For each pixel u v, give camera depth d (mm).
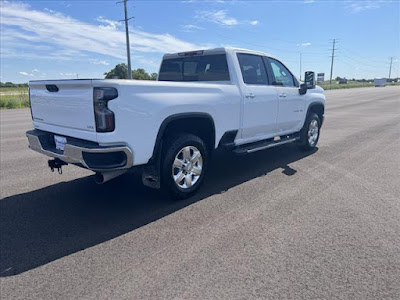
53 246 3062
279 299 2273
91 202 4180
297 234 3240
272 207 3951
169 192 4016
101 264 2746
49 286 2463
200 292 2357
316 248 2963
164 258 2820
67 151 3441
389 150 7156
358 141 8312
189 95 3973
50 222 3590
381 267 2658
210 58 5102
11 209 3955
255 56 5375
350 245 3016
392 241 3092
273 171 5559
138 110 3383
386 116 14367
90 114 3270
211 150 4676
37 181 5070
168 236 3227
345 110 17719
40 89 4004
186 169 4160
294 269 2633
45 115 4004
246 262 2740
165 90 3697
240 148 5121
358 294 2324
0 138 9180
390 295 2312
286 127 6188
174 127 4129
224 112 4516
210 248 2980
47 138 4105
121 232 3334
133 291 2379
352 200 4164
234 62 4875
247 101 4926
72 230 3391
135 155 3439
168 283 2465
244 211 3836
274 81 5770
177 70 5672
